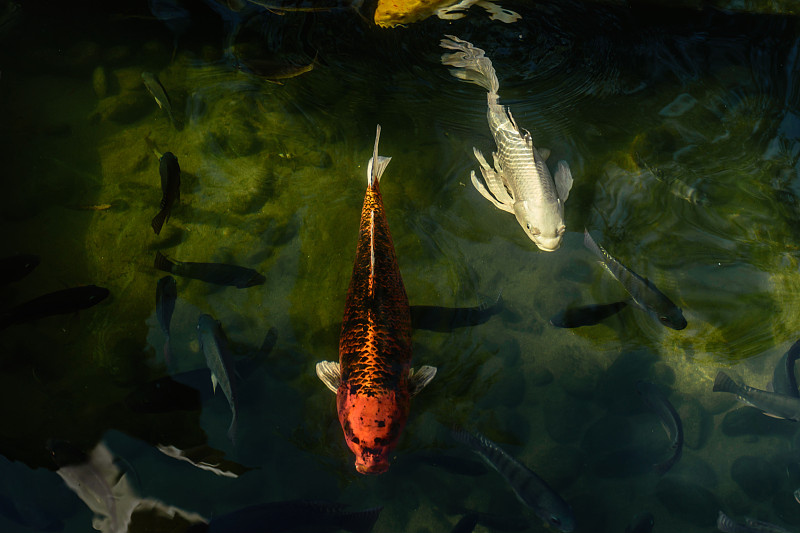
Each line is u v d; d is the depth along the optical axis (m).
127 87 2.42
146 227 2.22
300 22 2.57
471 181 2.30
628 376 2.08
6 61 2.46
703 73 2.49
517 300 2.16
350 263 2.18
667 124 2.40
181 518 1.91
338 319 2.12
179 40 2.52
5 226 2.21
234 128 2.36
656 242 2.22
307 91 2.44
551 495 1.88
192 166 2.30
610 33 2.57
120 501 1.92
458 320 2.12
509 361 2.09
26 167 2.29
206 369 2.04
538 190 2.16
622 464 2.00
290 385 2.04
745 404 2.07
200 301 2.13
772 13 2.62
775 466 2.01
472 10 2.60
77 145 2.33
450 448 1.98
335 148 2.35
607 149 2.35
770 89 2.46
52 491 1.93
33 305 2.05
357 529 1.89
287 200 2.27
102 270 2.17
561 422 2.04
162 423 1.99
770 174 2.31
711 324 2.13
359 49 2.53
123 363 2.06
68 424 1.99
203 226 2.23
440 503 1.96
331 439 1.99
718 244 2.22
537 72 2.50
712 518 1.96
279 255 2.20
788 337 2.12
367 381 1.89
